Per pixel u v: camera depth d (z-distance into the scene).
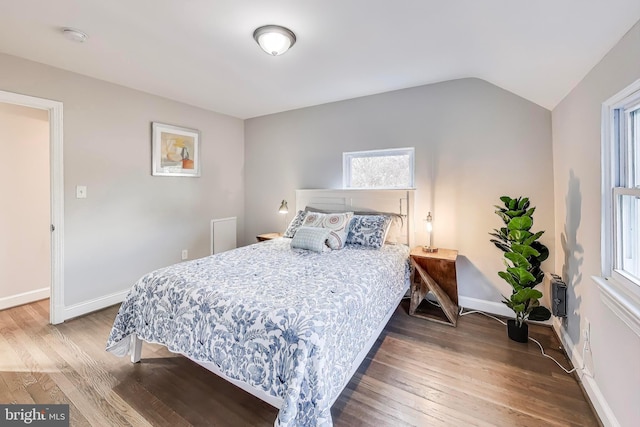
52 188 2.50
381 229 2.81
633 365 1.22
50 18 1.75
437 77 2.69
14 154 2.96
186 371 1.88
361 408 1.55
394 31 1.86
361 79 2.74
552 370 1.88
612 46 1.38
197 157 3.68
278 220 4.07
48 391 1.68
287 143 3.90
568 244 2.06
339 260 2.30
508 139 2.58
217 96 3.27
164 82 2.84
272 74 2.62
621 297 1.25
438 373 1.85
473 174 2.74
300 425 1.15
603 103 1.48
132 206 3.06
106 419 1.48
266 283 1.74
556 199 2.36
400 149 3.07
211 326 1.49
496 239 2.64
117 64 2.41
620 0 1.12
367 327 1.75
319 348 1.21
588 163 1.69
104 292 2.86
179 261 3.53
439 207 2.90
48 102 2.43
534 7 1.37
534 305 2.28
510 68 2.13
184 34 1.93
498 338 2.28
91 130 2.71
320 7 1.62
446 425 1.45
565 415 1.51
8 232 2.93
